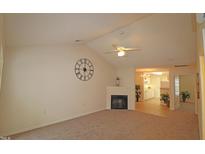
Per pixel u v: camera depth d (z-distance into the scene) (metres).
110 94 7.39
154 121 5.25
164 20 3.91
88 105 6.36
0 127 3.63
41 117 4.57
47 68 4.75
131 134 3.99
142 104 9.13
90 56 6.43
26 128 4.18
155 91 12.55
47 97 4.75
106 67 7.36
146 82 11.62
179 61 5.95
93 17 3.04
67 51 5.44
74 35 4.27
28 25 2.78
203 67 2.02
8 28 2.70
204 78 2.04
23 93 4.11
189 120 5.37
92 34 4.54
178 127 4.58
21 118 4.06
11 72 3.83
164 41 4.73
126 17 3.56
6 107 3.74
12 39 3.32
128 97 7.38
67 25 3.22
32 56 4.34
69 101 5.49
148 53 5.66
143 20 4.02
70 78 5.54
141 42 5.01
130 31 4.58
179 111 6.98
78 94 5.87
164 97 8.85
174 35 4.37
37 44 4.36
